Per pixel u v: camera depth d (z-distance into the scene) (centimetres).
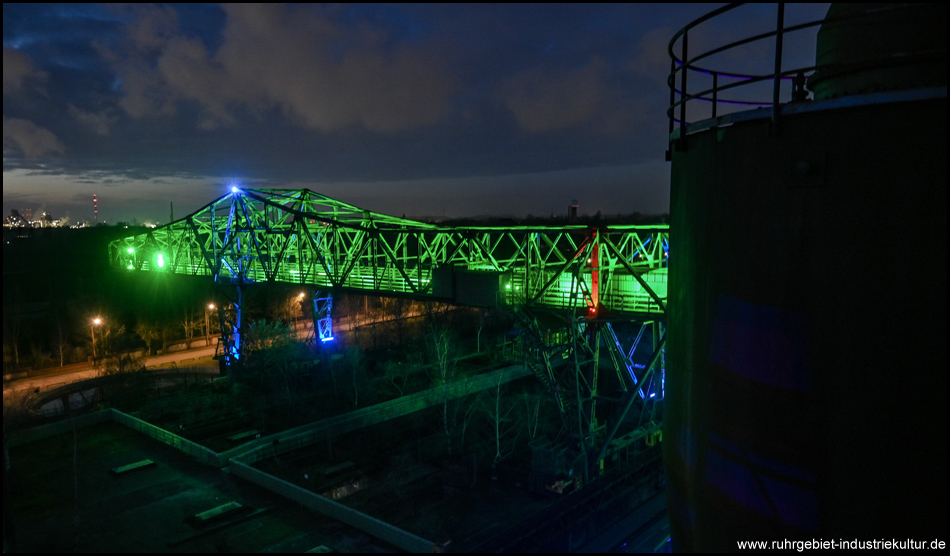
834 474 780
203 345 6888
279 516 2466
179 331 7312
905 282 707
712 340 931
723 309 903
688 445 1013
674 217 1077
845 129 740
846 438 765
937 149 680
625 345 4612
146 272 7056
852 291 746
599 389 4531
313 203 5425
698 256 962
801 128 779
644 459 2750
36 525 2353
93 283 8250
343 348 6069
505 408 4388
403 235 4278
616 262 3002
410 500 3045
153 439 3353
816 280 775
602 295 2984
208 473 2902
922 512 723
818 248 771
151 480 2812
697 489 991
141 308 7319
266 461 3366
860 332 743
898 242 709
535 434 3919
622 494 2519
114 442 3306
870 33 823
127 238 7806
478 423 4197
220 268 5503
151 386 4966
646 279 2875
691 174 988
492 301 3127
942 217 682
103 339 6072
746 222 855
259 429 3803
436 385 4666
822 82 915
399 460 3425
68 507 2519
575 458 3017
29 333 6288
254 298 8106
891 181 709
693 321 983
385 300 8469
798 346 799
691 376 995
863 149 727
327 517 2450
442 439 3872
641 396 3097
